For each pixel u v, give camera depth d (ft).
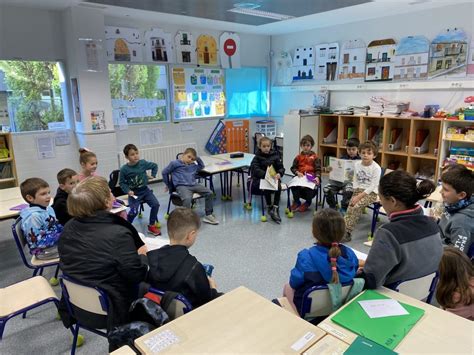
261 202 15.61
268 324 4.05
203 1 13.60
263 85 23.98
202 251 11.09
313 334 3.88
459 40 15.31
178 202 13.44
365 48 18.56
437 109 16.30
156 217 13.04
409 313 4.33
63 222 9.12
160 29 18.52
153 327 4.52
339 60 19.83
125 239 5.38
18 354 6.76
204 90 20.92
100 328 5.57
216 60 21.03
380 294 4.86
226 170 14.15
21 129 16.03
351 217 11.53
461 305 5.31
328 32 20.06
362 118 18.34
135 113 18.66
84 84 15.93
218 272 9.77
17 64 15.47
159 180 19.70
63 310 6.05
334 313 4.36
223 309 4.33
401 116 16.88
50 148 16.67
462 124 15.87
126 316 5.37
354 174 12.38
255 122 24.07
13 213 8.95
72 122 17.15
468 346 3.75
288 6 14.47
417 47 16.62
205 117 21.27
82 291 5.40
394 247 5.04
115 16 16.85
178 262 5.07
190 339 3.79
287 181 19.06
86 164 10.84
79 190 5.49
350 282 4.95
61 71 16.51
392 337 3.87
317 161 14.55
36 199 8.19
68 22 15.47
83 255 5.27
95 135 16.63
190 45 19.80
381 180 5.51
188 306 4.68
